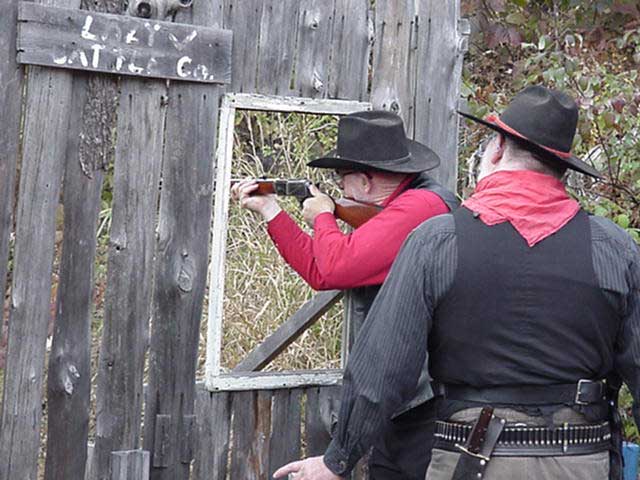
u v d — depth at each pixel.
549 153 3.70
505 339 3.56
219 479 5.10
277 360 6.28
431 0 5.60
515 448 3.55
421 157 5.10
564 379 3.58
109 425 4.82
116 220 4.80
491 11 8.66
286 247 4.95
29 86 4.54
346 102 5.35
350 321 5.38
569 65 7.26
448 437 3.66
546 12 8.95
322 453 5.37
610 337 3.68
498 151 3.82
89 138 4.70
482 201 3.70
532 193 3.68
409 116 5.57
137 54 4.73
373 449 5.00
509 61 8.77
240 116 7.00
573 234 3.65
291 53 5.20
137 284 4.86
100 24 4.63
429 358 3.77
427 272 3.61
